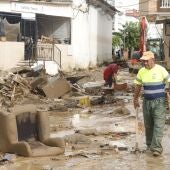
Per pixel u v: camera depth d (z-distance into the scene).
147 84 9.66
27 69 26.08
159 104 9.59
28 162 9.03
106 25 55.66
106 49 56.00
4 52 33.06
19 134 9.93
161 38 47.28
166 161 9.12
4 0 35.22
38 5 37.06
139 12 42.16
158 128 9.58
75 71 39.19
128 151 10.06
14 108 10.10
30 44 35.16
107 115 16.80
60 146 9.86
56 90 22.25
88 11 44.28
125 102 20.84
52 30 39.22
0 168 8.56
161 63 38.62
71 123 14.66
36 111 10.23
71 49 39.12
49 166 8.73
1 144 9.77
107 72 25.78
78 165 8.81
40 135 10.11
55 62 36.28
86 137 11.26
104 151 10.03
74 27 40.00
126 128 13.32
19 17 36.09
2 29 34.59
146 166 8.73
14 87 21.91
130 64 47.59
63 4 38.66
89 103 20.08
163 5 39.00
